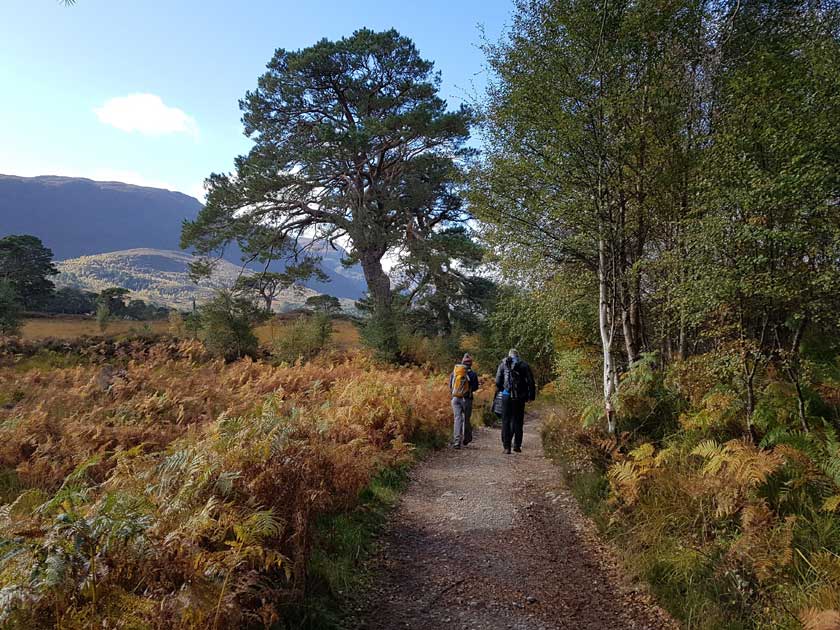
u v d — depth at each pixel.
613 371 8.46
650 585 4.34
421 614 4.09
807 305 5.47
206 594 3.06
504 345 22.56
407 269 32.56
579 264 10.16
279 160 31.12
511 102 8.77
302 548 4.09
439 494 7.17
